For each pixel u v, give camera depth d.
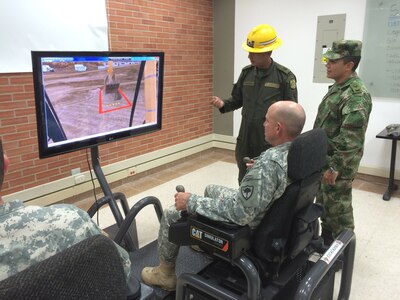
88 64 1.90
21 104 2.82
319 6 3.79
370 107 2.03
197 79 4.61
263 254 1.41
